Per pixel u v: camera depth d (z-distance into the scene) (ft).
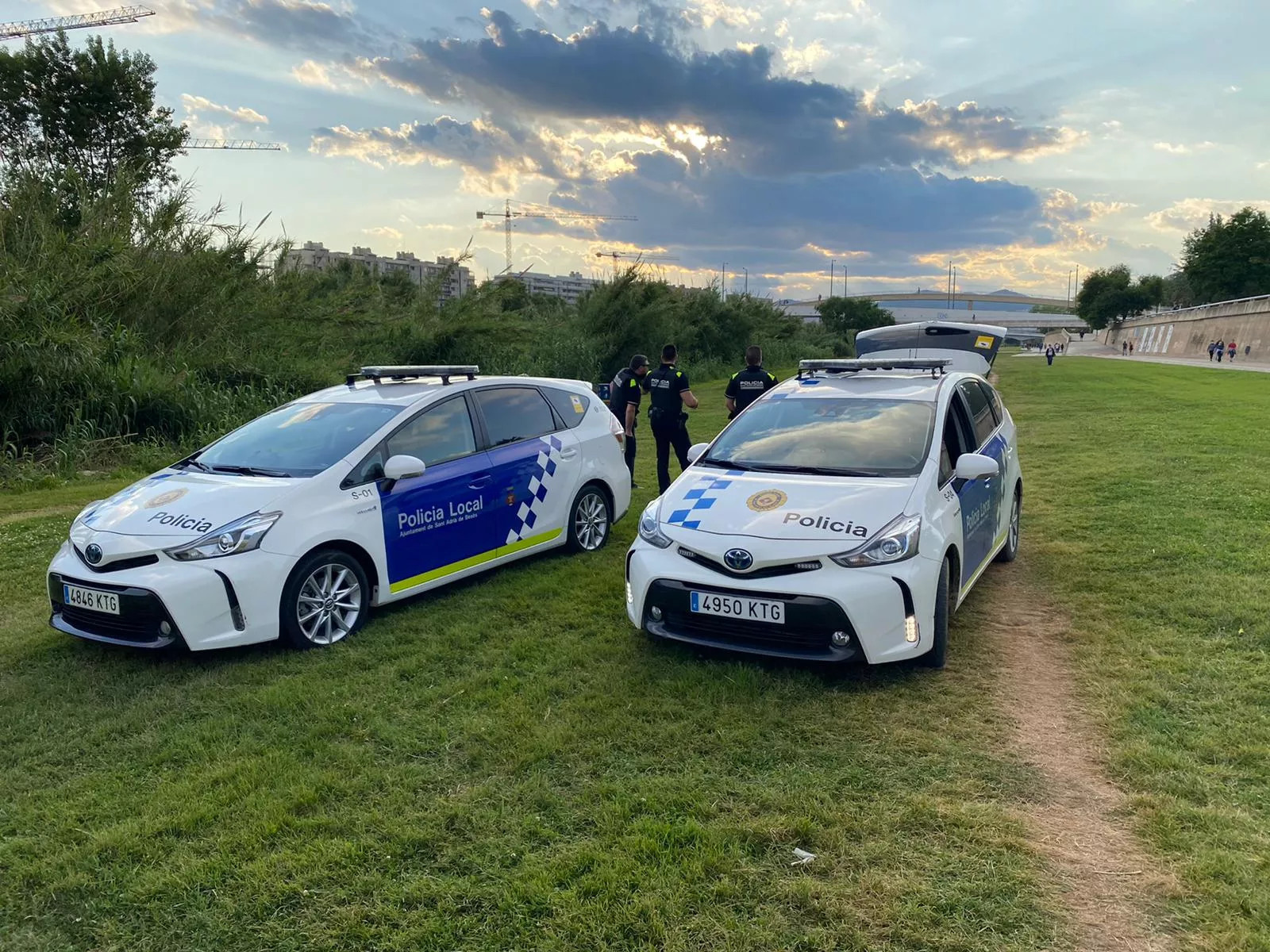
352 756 11.86
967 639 15.98
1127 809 10.25
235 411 47.96
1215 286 251.39
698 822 10.05
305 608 16.01
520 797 10.81
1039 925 8.31
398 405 18.81
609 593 18.99
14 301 40.09
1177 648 14.98
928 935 8.17
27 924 8.72
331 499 16.46
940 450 16.20
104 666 15.38
